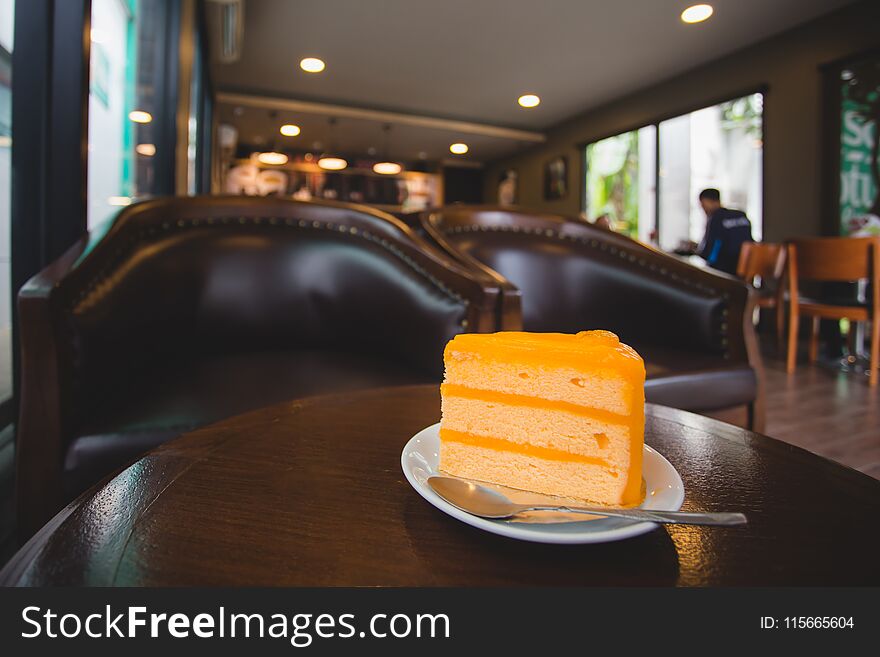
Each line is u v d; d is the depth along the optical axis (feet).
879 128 13.47
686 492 1.69
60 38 4.47
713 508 1.57
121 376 3.89
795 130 15.19
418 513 1.51
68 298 3.26
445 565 1.26
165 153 10.04
